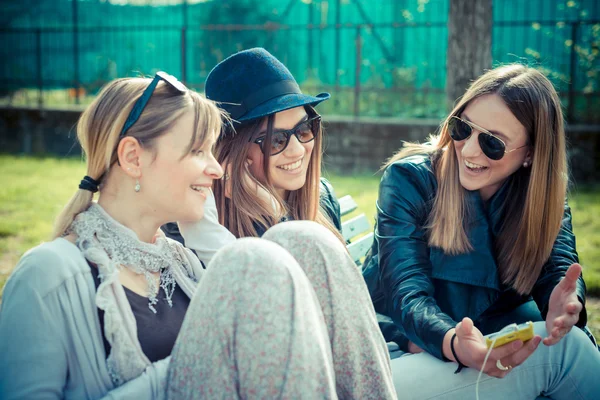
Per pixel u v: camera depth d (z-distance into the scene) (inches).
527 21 473.4
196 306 67.9
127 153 77.3
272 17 588.7
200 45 580.7
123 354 74.0
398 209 111.0
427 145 121.7
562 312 93.1
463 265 109.6
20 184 393.4
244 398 66.1
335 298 73.2
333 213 130.0
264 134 108.3
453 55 247.6
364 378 74.7
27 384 70.4
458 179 110.0
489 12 243.9
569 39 520.7
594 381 95.5
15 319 71.2
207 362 66.4
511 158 105.5
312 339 66.1
